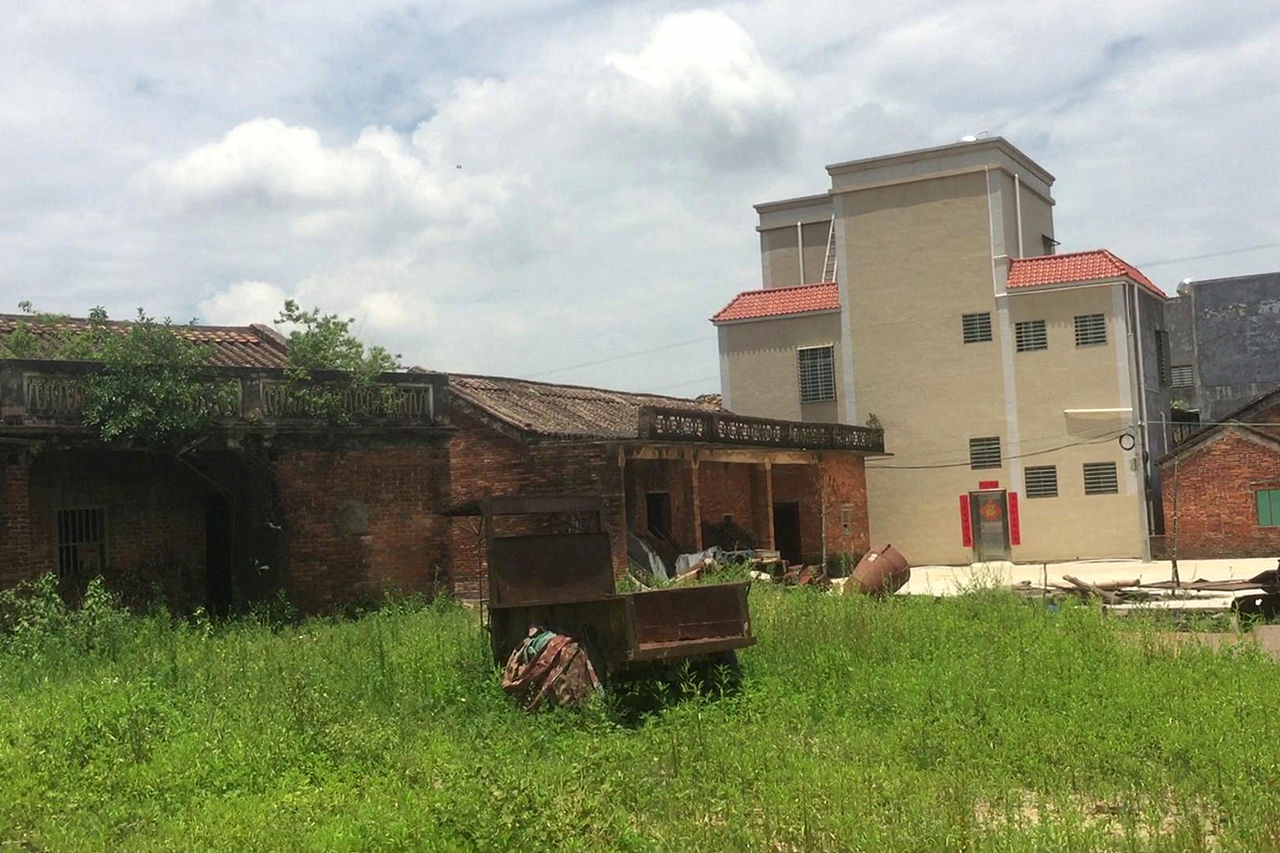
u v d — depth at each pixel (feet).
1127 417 118.42
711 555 89.76
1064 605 55.67
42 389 58.13
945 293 125.70
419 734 34.27
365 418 70.49
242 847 24.44
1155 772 28.25
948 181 125.80
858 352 129.29
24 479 57.82
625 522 83.41
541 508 40.70
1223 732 30.78
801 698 37.47
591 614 39.01
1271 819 24.09
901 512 126.93
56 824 26.14
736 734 33.01
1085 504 119.75
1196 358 157.58
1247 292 155.43
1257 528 111.96
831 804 25.89
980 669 39.91
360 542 70.33
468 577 84.43
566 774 28.02
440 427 73.72
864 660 42.16
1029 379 122.21
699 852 23.58
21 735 33.58
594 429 89.30
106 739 33.17
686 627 38.75
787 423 103.55
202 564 70.23
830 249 142.20
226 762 30.94
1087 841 23.04
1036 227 135.03
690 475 91.61
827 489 114.83
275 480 67.46
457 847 23.79
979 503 124.26
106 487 65.98
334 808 27.12
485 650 43.04
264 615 64.59
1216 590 66.85
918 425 126.52
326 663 44.75
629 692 38.50
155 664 45.50
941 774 28.89
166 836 25.30
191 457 68.18
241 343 78.69
